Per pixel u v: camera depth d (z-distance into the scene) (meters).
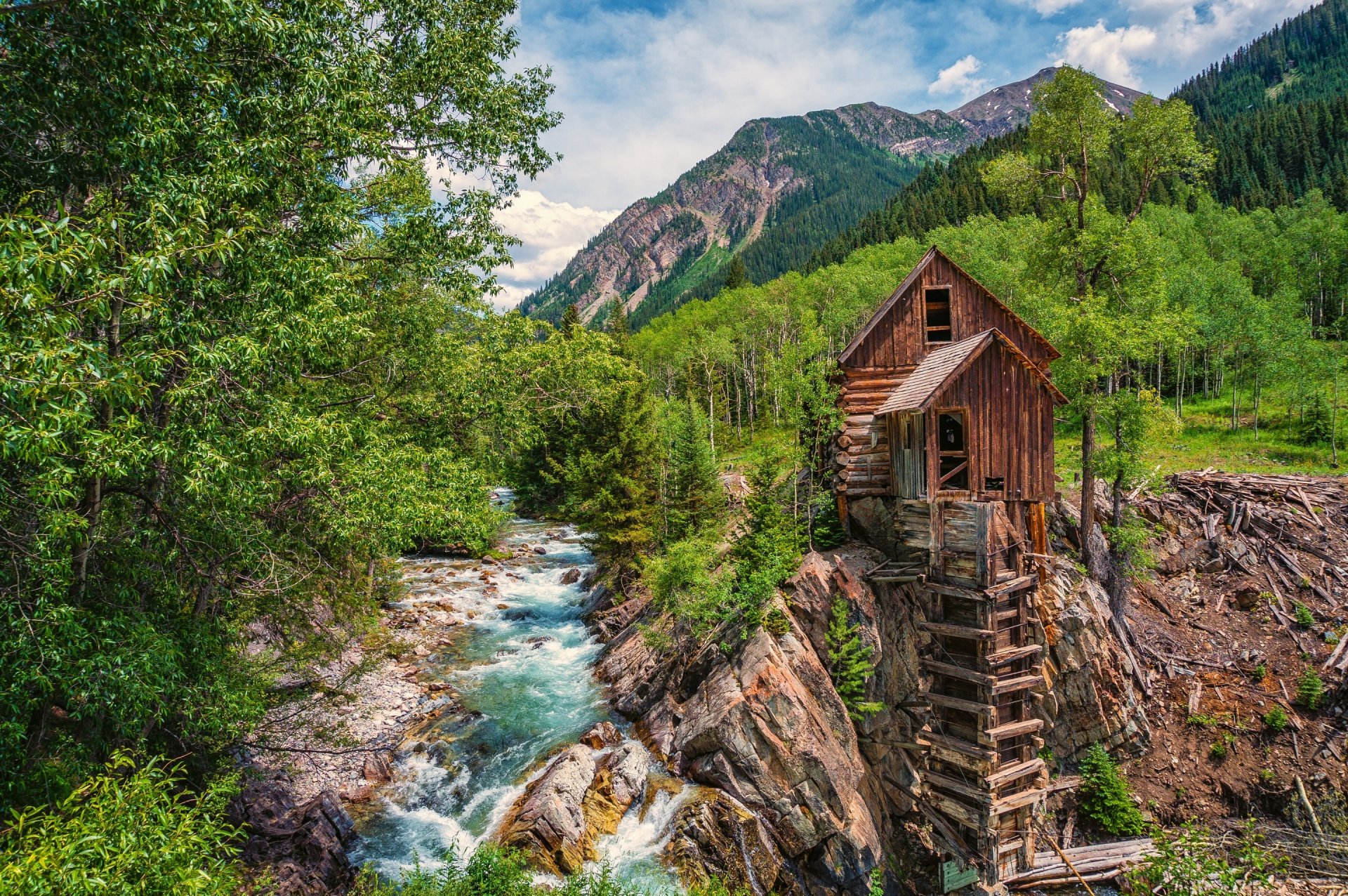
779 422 57.28
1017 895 19.55
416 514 15.48
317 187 14.01
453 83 19.39
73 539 10.29
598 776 17.95
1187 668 24.98
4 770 9.47
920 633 21.22
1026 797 18.92
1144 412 25.33
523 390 26.88
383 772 18.48
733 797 17.62
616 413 31.86
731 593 21.28
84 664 9.48
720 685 19.38
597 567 35.16
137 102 11.08
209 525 12.77
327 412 16.97
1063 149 28.19
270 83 13.87
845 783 17.73
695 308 96.62
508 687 24.09
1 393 7.38
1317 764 21.81
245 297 11.90
